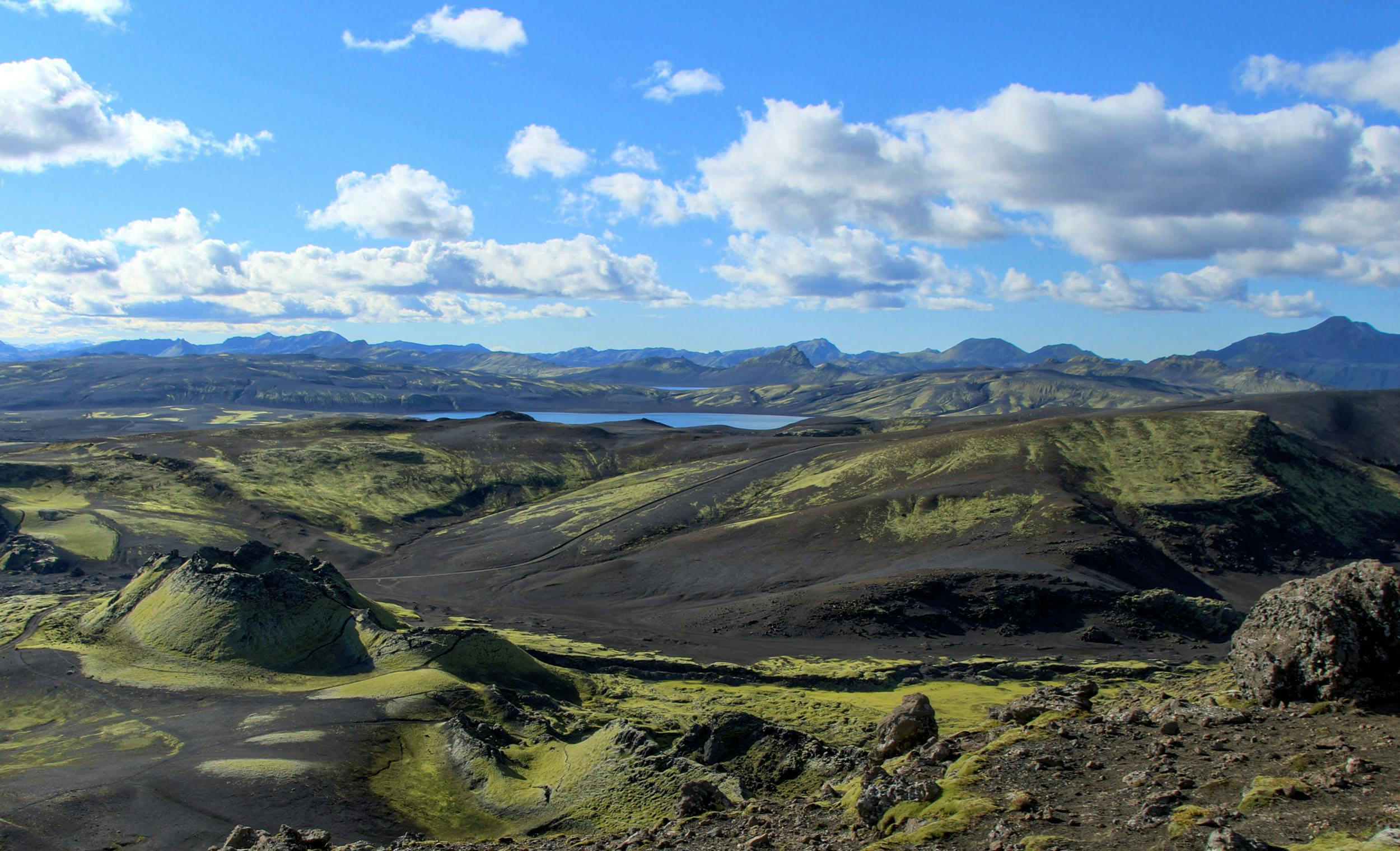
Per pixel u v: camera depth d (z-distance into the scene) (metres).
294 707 73.00
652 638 124.56
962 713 86.25
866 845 22.41
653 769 55.16
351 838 49.56
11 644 89.56
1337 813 17.23
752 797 49.22
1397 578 24.42
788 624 129.38
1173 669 111.31
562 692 89.88
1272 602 27.02
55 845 47.47
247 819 51.31
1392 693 23.45
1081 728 27.06
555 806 53.31
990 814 21.39
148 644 87.75
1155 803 19.53
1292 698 25.06
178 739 65.00
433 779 59.66
